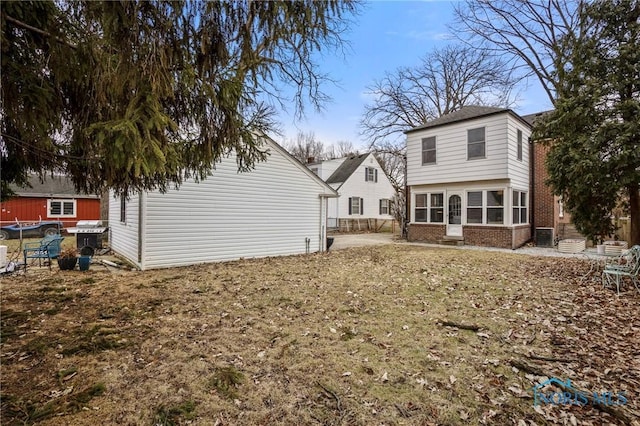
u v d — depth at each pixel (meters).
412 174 14.53
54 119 3.03
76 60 2.77
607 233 7.04
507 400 2.62
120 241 10.44
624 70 6.01
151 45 2.41
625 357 3.30
